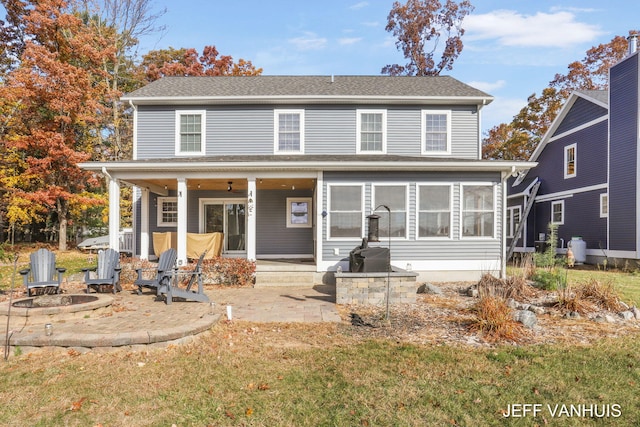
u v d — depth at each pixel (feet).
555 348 17.04
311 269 37.47
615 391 12.96
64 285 31.83
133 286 31.99
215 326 19.79
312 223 48.08
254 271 35.60
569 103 61.41
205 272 35.22
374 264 28.02
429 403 12.01
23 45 68.80
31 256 26.68
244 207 49.49
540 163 70.59
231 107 44.09
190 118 44.16
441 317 22.38
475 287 30.19
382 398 12.25
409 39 104.94
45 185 61.98
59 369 14.20
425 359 15.57
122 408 11.49
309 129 43.98
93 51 62.64
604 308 24.22
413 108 43.86
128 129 85.40
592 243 56.39
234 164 35.35
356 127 43.83
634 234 48.55
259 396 12.34
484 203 37.40
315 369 14.55
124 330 17.35
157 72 88.38
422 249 37.04
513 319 20.88
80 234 88.07
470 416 11.31
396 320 21.75
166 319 19.65
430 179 37.35
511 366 14.98
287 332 19.44
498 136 109.19
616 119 51.75
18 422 10.69
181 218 36.81
